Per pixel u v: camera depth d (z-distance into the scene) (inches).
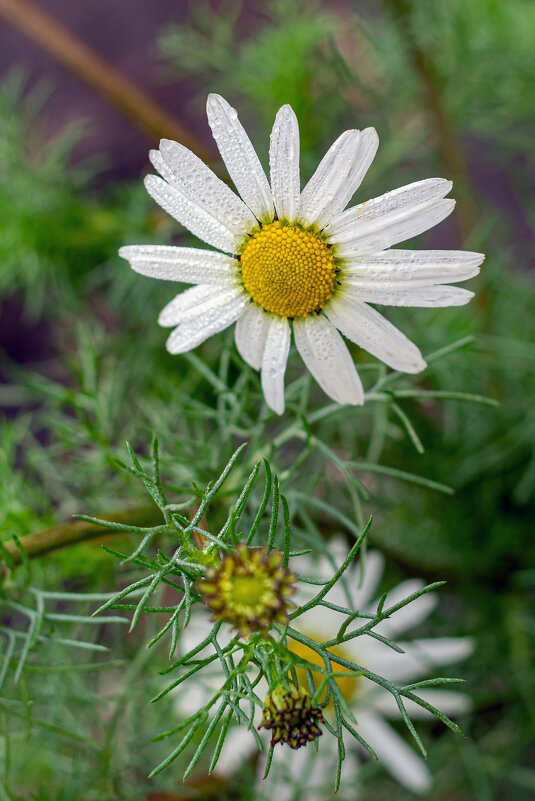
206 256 7.1
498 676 12.1
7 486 9.3
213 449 9.1
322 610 9.7
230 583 6.1
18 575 8.8
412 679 10.6
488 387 12.1
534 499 12.3
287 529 6.5
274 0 13.8
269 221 7.1
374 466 8.3
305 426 8.2
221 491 8.3
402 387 11.1
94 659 10.6
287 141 7.0
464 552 12.2
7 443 9.4
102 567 9.2
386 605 10.0
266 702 6.5
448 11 12.7
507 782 12.5
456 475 11.9
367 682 9.7
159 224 12.5
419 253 7.0
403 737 11.1
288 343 7.2
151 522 7.9
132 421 10.5
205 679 9.5
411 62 12.3
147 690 9.7
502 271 12.7
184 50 14.2
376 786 11.7
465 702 10.0
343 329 7.1
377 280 7.0
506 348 11.3
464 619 12.4
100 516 7.9
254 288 7.1
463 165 12.5
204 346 11.9
